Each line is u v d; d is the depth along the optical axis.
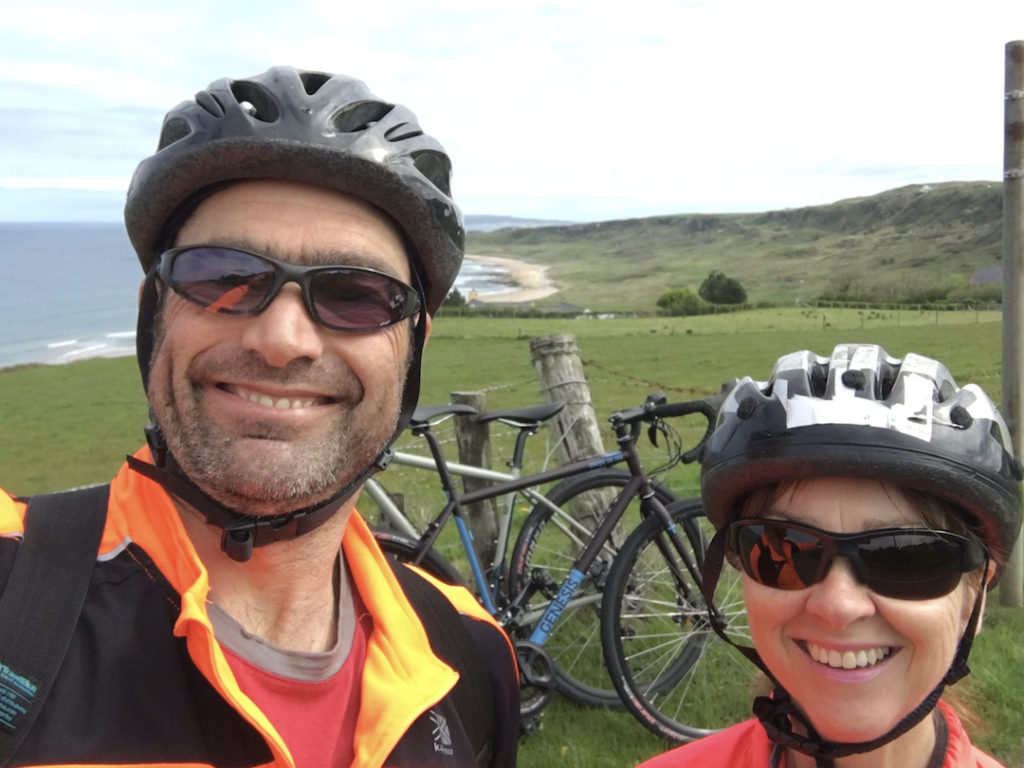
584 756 1.16
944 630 0.47
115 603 0.45
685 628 1.38
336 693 0.50
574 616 1.48
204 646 0.44
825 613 0.46
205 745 0.44
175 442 0.48
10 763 0.39
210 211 0.49
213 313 0.47
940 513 0.47
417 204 0.51
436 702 0.52
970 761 0.50
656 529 1.27
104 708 0.42
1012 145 1.41
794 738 0.49
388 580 0.56
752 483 0.50
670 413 1.22
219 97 0.49
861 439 0.45
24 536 0.46
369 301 0.49
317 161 0.47
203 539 0.50
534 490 1.37
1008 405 1.47
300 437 0.48
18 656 0.41
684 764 0.58
